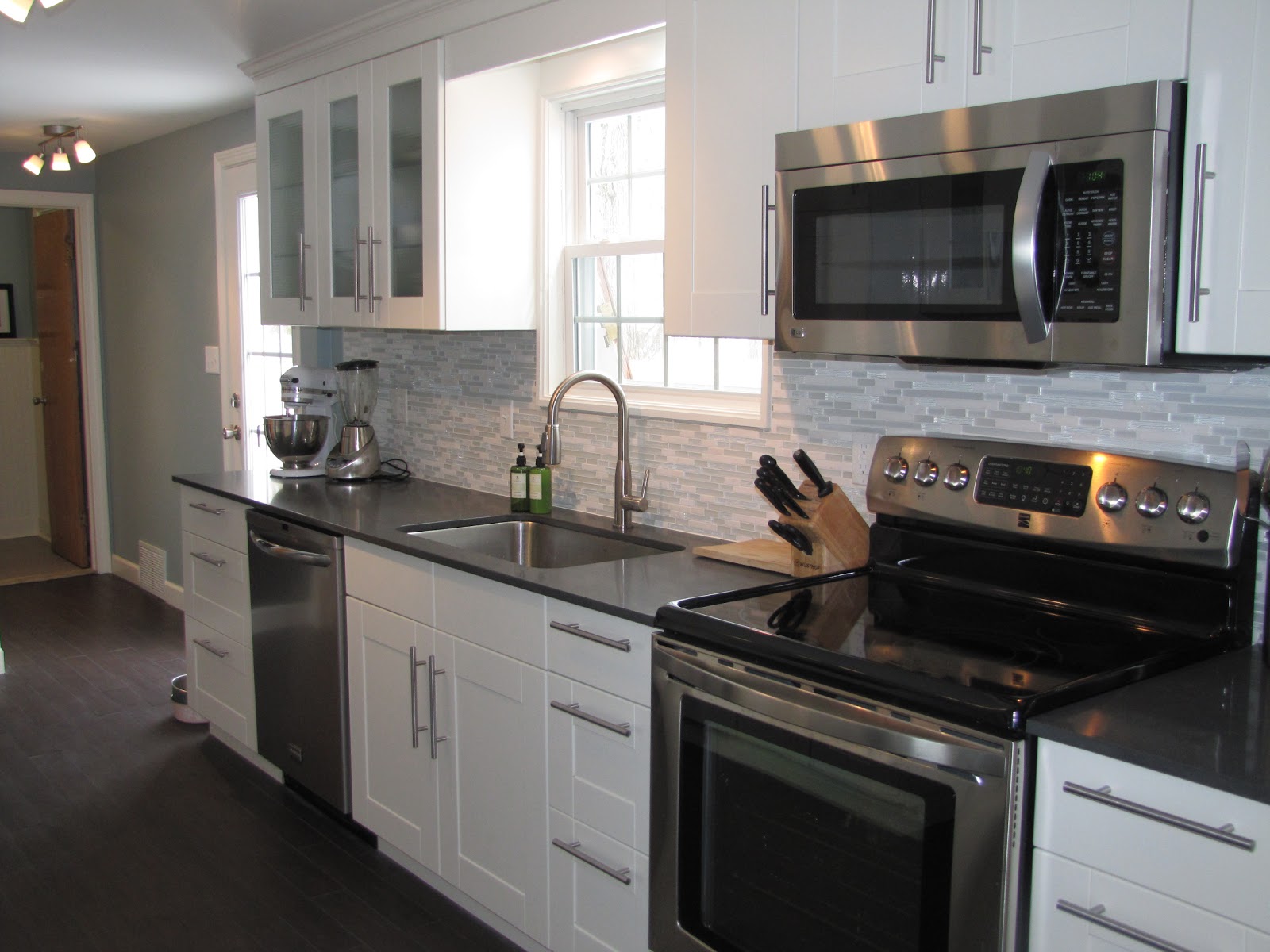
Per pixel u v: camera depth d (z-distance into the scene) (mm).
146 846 2945
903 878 1548
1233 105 1504
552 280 3174
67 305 5961
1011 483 1977
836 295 1973
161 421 5383
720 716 1806
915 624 1830
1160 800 1305
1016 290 1634
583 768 2176
